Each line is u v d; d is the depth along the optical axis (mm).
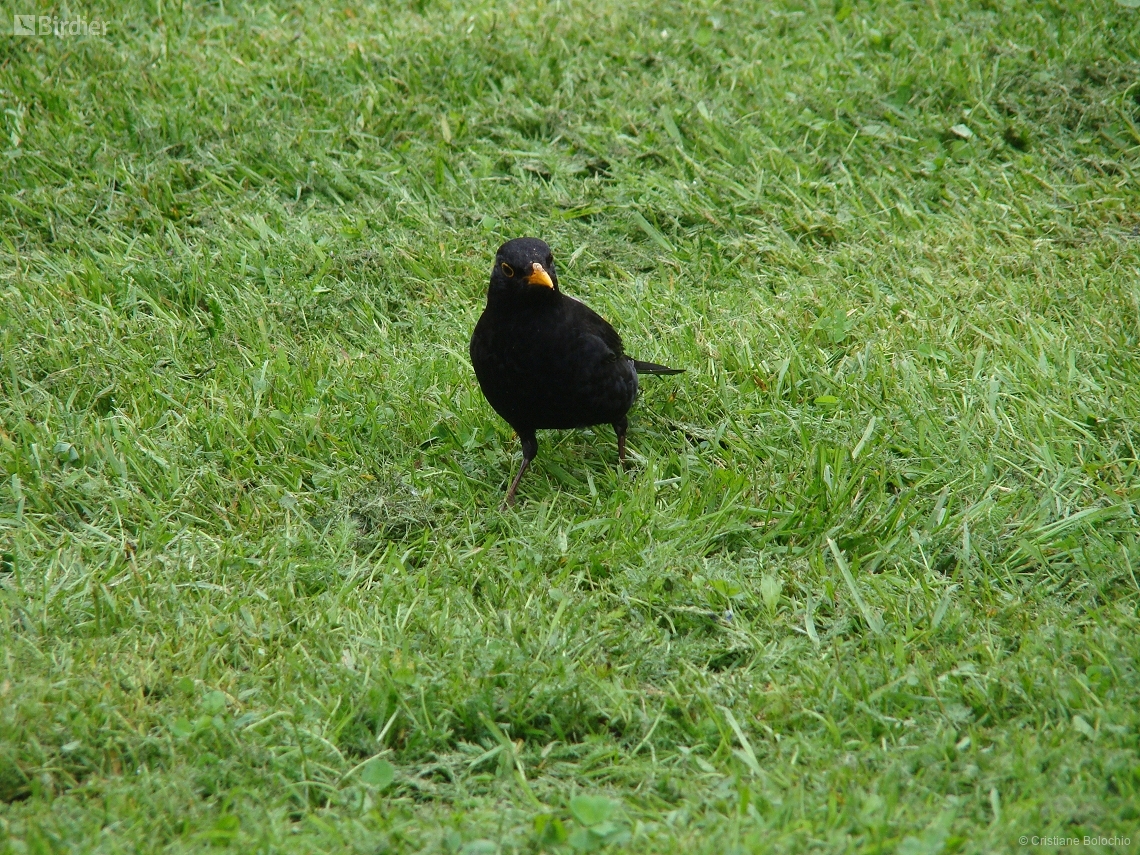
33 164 12273
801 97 13312
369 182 12367
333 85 13719
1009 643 7000
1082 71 13273
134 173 12344
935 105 13273
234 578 7648
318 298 10945
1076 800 5555
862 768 5980
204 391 9570
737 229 11828
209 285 10977
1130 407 8797
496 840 5566
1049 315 10250
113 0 15156
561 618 7223
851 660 6910
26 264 11180
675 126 12961
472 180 12383
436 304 10859
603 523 8203
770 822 5535
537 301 8102
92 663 6734
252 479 8742
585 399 8430
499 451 9234
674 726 6461
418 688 6531
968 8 14664
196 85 13547
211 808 5824
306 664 6797
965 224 11492
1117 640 6609
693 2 15125
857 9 14992
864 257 11281
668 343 10172
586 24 14570
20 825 5586
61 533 8094
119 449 8836
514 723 6473
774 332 10219
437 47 14141
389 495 8430
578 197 12258
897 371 9562
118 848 5391
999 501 8125
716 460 8914
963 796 5781
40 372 9781
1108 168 12242
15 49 14016
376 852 5477
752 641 7043
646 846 5461
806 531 8000
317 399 9547
